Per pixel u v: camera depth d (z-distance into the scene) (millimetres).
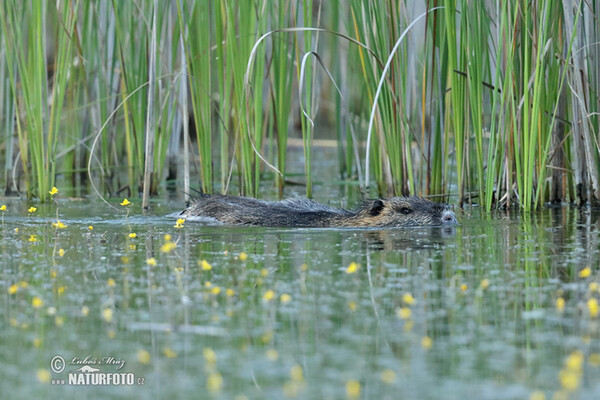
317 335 8703
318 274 11062
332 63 22000
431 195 16844
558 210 16422
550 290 10133
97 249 12766
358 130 20750
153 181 19109
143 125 18781
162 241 13469
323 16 25203
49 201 18156
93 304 9766
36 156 17812
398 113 16547
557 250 12422
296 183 20781
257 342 8539
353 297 9961
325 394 7281
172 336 8742
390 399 7164
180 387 7523
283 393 7320
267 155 24984
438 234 14102
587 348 8188
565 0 15211
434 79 17156
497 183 16844
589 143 16047
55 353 8312
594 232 13898
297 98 25000
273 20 17672
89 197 18859
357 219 15359
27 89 17484
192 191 19188
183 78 16781
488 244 13023
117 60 20672
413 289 10297
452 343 8414
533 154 15688
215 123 23031
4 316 9367
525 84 15211
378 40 15953
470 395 7215
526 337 8531
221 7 17141
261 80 17125
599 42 15312
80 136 22125
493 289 10227
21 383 7711
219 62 16953
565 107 16703
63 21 16781
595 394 7137
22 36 18688
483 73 16688
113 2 17312
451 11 15070
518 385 7395
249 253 12469
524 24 14906
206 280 10766
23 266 11586
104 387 7617
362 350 8289
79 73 19516
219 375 7773
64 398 7402
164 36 18609
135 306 9672
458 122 15898
